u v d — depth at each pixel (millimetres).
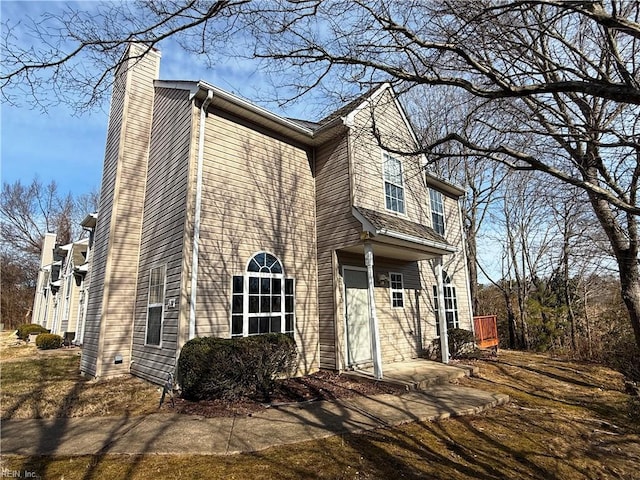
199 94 7402
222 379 5973
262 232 8039
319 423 4965
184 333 6457
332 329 8281
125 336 8539
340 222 8570
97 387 7102
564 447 4602
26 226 32000
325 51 3756
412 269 11070
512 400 6668
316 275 8867
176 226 7242
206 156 7367
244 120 8203
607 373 9523
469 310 13492
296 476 3441
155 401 6023
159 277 7672
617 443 4848
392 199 9523
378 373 7371
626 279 6645
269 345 6516
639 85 3467
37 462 3713
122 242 8773
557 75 4715
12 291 30766
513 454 4277
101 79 4016
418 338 10625
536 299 16547
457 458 4062
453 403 6062
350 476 3480
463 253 13922
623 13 4020
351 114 8719
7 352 13945
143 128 9484
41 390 6895
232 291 7262
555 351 13555
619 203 3227
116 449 4035
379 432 4699
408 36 3426
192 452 3951
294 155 9125
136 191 9180
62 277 20828
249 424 4898
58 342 15406
